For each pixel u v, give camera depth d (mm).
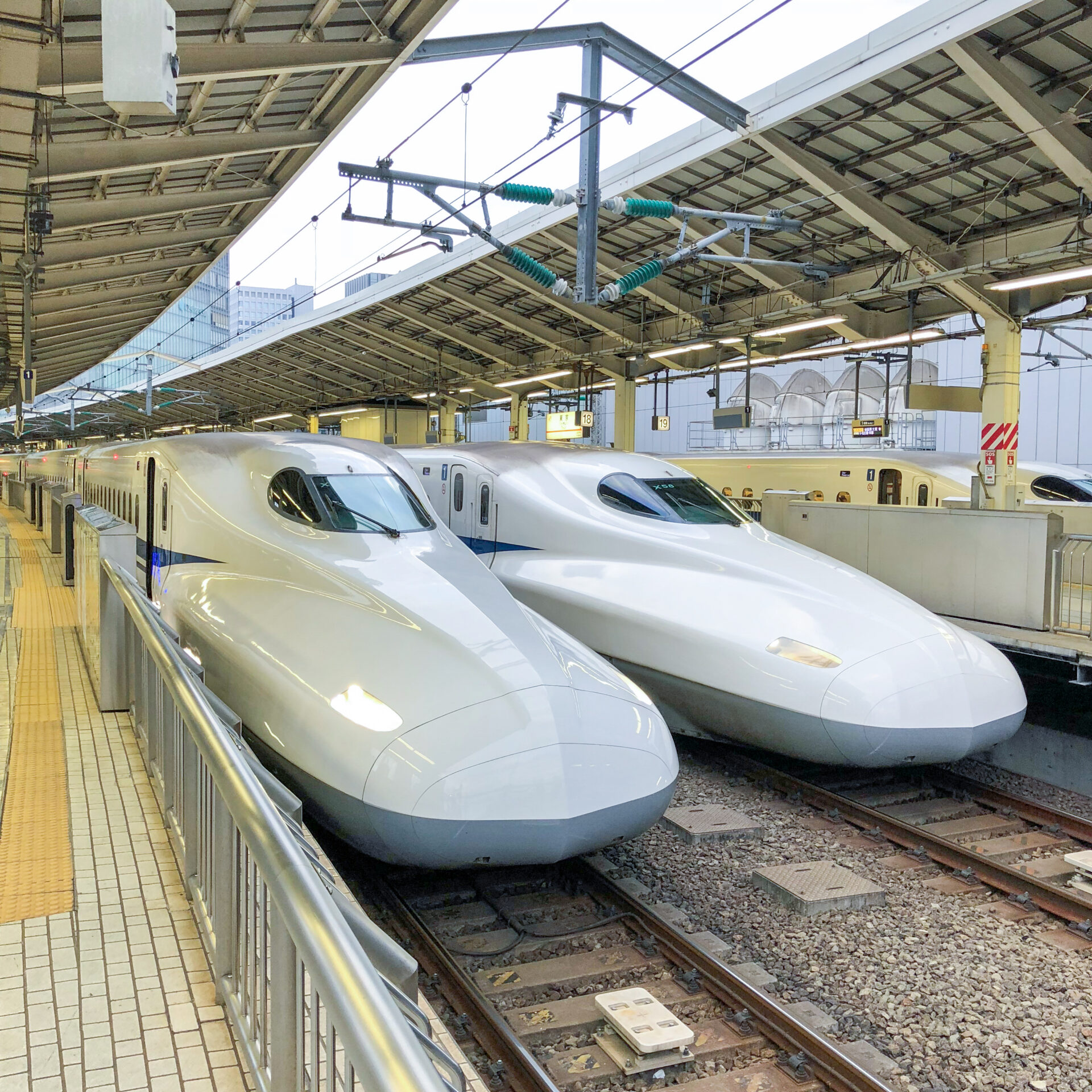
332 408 43562
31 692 6871
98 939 3537
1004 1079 4605
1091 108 12094
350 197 12141
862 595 8609
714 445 41250
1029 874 6977
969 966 5645
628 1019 4746
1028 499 19609
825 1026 4953
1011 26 10945
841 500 22859
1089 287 17125
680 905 6305
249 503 7789
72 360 33844
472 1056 4664
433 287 24234
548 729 5457
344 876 6586
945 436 32719
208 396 49594
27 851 4270
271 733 5848
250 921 2881
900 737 7516
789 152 14102
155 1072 2789
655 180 15938
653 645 8711
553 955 5633
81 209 14211
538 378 29203
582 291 11344
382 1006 1670
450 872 6629
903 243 15773
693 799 8430
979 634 10258
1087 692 9484
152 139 12148
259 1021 2777
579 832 5312
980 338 30969
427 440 33594
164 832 4504
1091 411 27984
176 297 24828
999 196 14383
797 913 6250
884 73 11484
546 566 10016
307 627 6344
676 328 22891
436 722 5367
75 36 9055
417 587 6602
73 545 12320
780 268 18938
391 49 10641
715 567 9094
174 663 3975
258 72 9961
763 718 8031
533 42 10797
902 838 7594
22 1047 2891
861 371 36312
